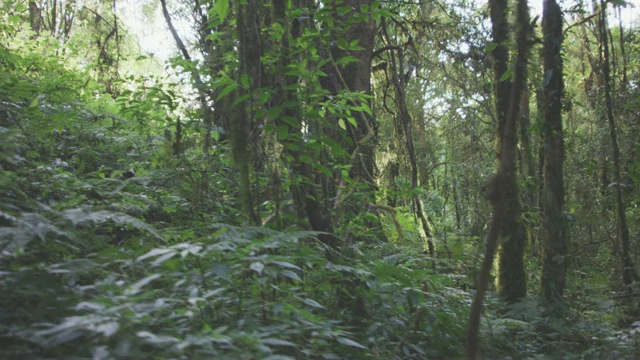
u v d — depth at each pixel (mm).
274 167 4516
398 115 11469
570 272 7934
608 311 6449
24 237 2781
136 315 2471
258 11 4703
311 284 4324
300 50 4754
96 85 9750
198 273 3273
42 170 4418
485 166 14812
